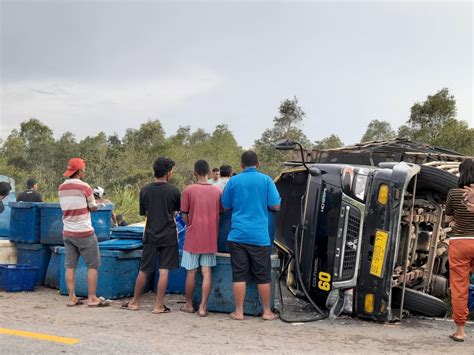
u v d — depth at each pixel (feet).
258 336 18.37
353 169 22.15
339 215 22.03
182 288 26.32
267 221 21.50
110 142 170.30
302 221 23.21
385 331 19.66
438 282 24.82
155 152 131.85
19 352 15.60
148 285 26.76
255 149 112.37
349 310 21.63
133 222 58.49
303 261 22.89
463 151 70.33
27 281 25.96
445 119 79.71
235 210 21.42
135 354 15.65
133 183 112.88
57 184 132.87
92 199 22.98
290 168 26.32
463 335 18.37
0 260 27.61
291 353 16.21
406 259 21.42
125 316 21.04
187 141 190.29
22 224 27.45
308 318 21.57
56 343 16.61
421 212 22.57
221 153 139.74
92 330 18.44
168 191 22.03
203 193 21.81
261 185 21.31
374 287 20.98
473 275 24.84
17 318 20.10
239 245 21.12
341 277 21.76
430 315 21.67
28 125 157.17
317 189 22.86
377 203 21.12
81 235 22.58
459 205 18.44
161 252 22.09
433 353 16.69
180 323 20.08
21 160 148.77
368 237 21.22
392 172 21.11
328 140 125.29
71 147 152.25
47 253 27.58
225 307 22.26
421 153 28.48
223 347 16.69
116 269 24.57
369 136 144.25
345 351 16.65
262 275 21.24
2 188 27.68
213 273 22.49
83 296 24.72
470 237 18.19
